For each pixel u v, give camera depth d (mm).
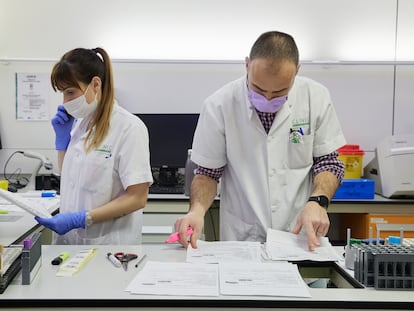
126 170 1528
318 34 2984
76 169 1601
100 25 2943
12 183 2777
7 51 2916
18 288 952
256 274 1044
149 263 1119
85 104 1503
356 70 2988
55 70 1470
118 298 898
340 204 2463
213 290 943
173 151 2814
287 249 1252
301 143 1539
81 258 1154
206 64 2967
